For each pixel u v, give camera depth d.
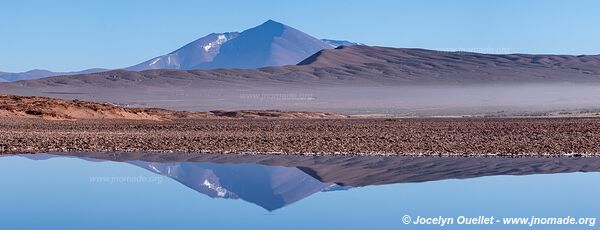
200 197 20.95
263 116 131.62
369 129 64.56
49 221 16.98
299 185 24.09
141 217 17.53
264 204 19.69
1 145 40.53
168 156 35.44
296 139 47.22
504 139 47.31
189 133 55.84
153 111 127.00
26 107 85.50
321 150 38.28
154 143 43.03
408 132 57.97
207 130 61.78
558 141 44.88
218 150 38.44
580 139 46.91
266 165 31.03
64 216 17.64
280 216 17.77
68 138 46.56
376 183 24.59
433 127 68.69
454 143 43.25
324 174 27.41
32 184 24.00
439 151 37.59
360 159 33.84
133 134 53.44
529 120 91.88
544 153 36.34
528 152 36.84
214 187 23.45
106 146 40.50
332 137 49.78
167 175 27.00
